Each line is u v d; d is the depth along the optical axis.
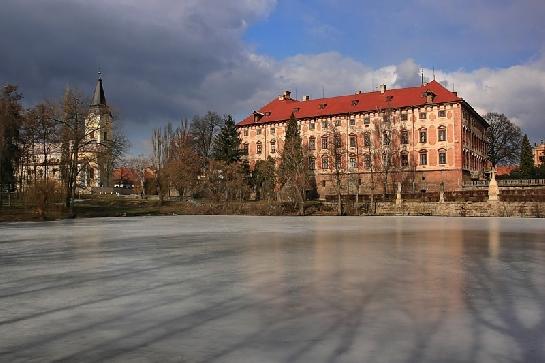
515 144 116.00
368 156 91.62
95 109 70.06
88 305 9.49
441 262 15.77
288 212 70.81
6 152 64.50
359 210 71.69
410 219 53.19
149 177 110.50
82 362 6.11
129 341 7.01
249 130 114.81
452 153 89.12
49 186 56.03
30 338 7.21
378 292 10.63
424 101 93.94
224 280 12.39
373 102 101.31
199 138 113.69
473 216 61.34
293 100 119.31
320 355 6.30
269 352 6.43
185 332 7.46
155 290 11.05
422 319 8.17
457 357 6.20
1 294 10.71
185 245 22.45
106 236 28.55
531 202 58.03
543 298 9.95
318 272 13.69
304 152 80.88
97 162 64.81
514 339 6.98
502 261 16.00
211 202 76.94
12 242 24.67
